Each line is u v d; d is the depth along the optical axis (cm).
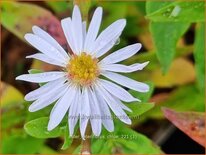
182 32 13
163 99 14
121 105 10
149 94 10
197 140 12
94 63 10
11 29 14
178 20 12
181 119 12
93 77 10
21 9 14
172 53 13
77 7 10
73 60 10
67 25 10
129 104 10
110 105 10
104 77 10
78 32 10
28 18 14
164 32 13
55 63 10
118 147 12
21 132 14
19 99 14
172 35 13
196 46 14
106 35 10
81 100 10
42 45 10
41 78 10
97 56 10
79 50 10
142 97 10
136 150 11
